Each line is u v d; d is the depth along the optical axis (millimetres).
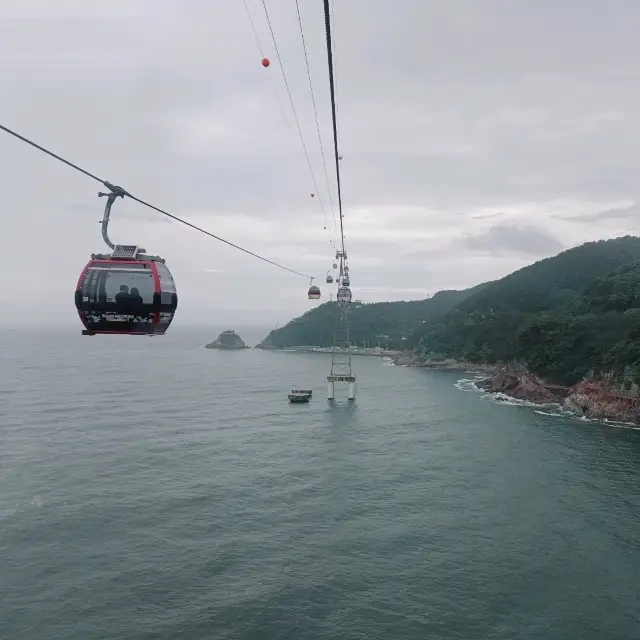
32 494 47375
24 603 30531
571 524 40625
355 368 174500
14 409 86375
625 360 93312
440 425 77625
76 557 35844
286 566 34562
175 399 101000
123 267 12250
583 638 27250
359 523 41062
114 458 58688
